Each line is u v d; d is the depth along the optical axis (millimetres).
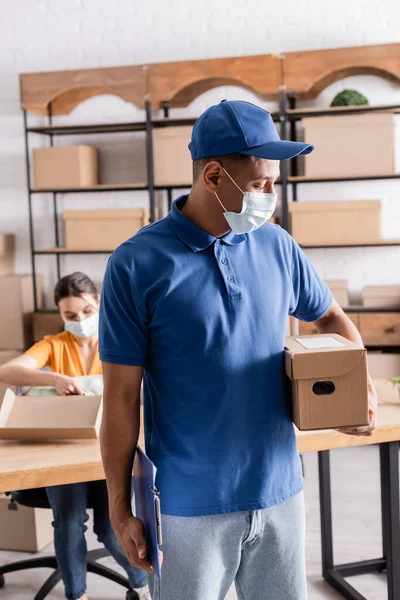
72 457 2062
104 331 1421
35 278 4777
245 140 1311
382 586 2736
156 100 4410
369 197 4668
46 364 2836
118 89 4414
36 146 4945
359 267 4742
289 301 1494
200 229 1395
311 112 4316
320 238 4301
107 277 1410
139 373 1432
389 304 4406
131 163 4883
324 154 4238
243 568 1508
